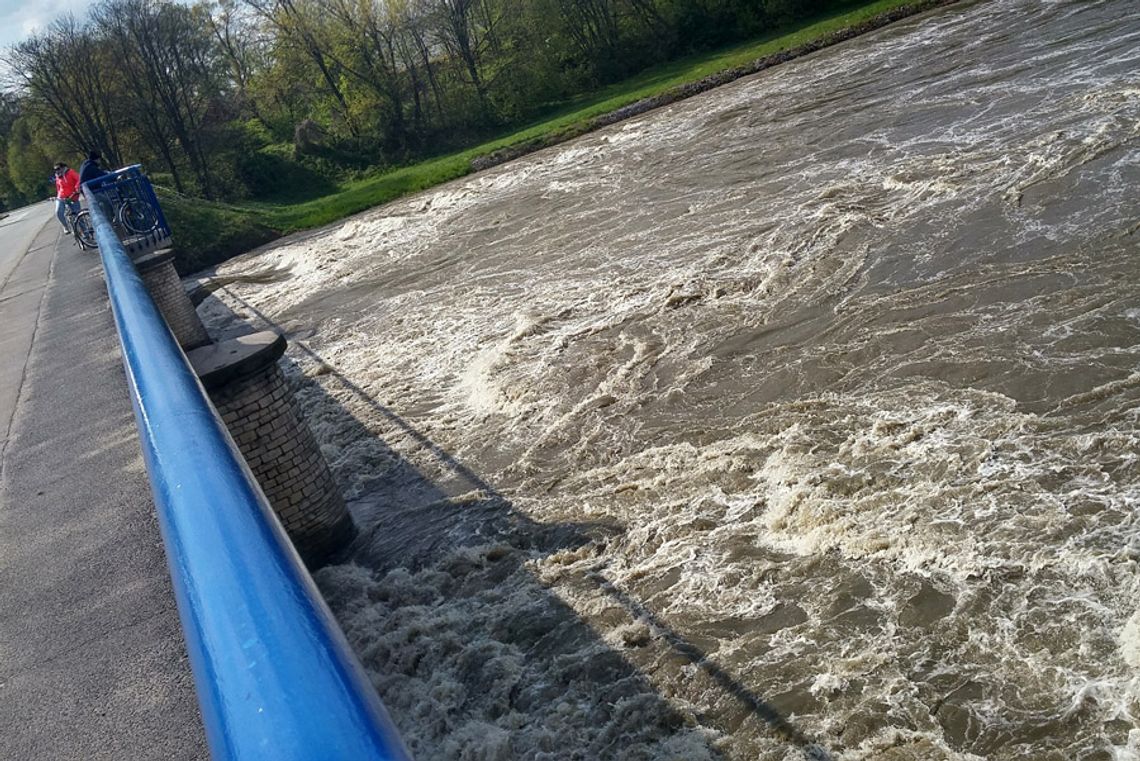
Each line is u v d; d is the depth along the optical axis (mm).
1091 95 18688
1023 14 29656
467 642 9070
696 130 30062
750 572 8766
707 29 53156
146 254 18094
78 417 7027
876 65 29969
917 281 13422
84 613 4215
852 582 8195
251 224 39781
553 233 24000
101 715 3469
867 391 11148
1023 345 10789
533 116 55469
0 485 6133
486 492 11977
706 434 11555
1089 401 9430
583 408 13336
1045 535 7855
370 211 38156
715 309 15070
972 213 14930
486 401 14727
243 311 27500
